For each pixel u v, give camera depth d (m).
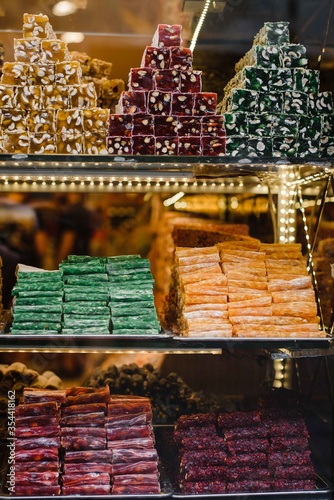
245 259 2.48
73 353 2.81
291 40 2.87
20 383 2.74
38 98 2.32
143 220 2.88
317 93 2.42
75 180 2.83
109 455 2.27
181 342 2.30
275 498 2.29
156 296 2.87
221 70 2.94
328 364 2.64
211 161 2.29
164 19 2.91
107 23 2.93
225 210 2.91
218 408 2.79
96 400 2.40
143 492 2.25
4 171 2.45
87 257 2.54
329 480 2.43
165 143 2.30
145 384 2.79
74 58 2.71
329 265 2.66
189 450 2.35
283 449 2.37
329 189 2.66
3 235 2.84
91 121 2.32
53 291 2.36
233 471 2.32
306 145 2.41
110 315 2.36
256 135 2.37
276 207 2.93
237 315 2.36
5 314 2.69
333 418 2.50
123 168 2.41
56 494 2.22
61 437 2.29
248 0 2.83
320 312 2.71
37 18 2.39
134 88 2.31
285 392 2.59
